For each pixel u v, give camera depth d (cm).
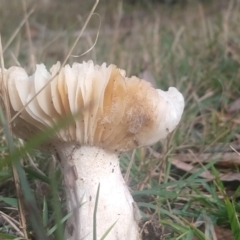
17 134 18
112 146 17
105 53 47
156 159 25
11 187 22
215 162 24
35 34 62
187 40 50
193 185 22
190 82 35
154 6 84
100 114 15
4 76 16
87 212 16
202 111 33
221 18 57
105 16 77
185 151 28
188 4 81
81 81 15
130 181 23
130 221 17
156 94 16
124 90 15
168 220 19
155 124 16
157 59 43
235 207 19
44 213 18
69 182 17
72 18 74
